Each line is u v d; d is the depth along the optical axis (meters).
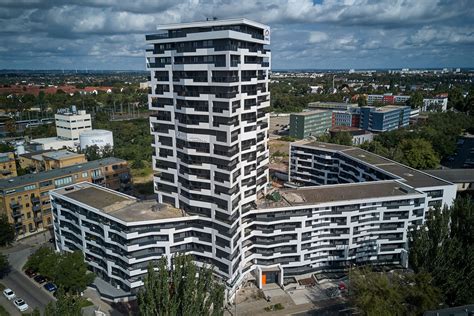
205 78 81.81
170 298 60.16
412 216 101.50
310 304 88.31
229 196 83.19
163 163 95.56
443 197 110.19
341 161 147.25
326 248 99.62
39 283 97.19
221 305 60.56
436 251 75.75
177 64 85.19
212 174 85.44
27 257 111.25
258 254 96.69
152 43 87.75
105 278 97.38
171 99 89.12
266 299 89.62
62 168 142.12
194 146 86.50
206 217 88.88
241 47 83.56
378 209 99.69
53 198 106.81
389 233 102.31
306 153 160.00
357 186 109.38
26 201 124.56
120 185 153.00
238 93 83.50
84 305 87.44
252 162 93.44
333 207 96.88
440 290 70.62
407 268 102.31
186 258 64.94
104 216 90.75
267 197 100.31
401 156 172.38
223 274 88.50
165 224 88.31
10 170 156.38
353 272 84.50
